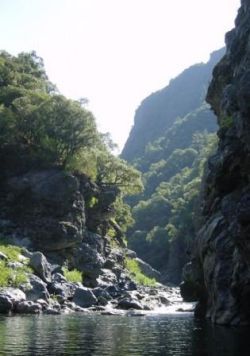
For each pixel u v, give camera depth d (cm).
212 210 3472
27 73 9562
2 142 7050
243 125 2548
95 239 7112
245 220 2478
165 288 8050
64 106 7169
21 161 6994
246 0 3934
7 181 6781
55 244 6269
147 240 13938
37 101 7669
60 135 7100
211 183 3259
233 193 2997
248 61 3256
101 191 7694
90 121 7238
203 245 3409
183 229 12525
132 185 8162
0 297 3722
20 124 7206
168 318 3559
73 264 6369
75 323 3095
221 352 1906
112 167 8044
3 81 8694
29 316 3578
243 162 2866
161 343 2170
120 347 2042
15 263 4734
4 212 6538
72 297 4644
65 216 6550
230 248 3092
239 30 3900
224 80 4097
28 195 6600
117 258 7788
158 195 15800
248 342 2188
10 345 2055
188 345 2102
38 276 4794
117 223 9131
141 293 5831
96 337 2375
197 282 3806
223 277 3061
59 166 7044
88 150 7338
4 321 3155
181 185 15562
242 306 2917
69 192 6656
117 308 4525
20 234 6291
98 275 6469
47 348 1981
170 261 12569
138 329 2773
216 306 3098
